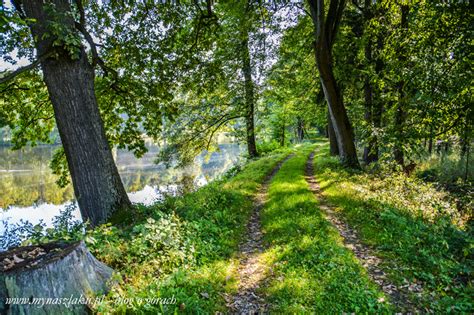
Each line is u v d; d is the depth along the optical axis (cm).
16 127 1230
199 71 1386
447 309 459
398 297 505
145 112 1220
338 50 1881
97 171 781
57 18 667
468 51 984
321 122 3672
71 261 411
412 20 1200
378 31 1681
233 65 2006
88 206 780
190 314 429
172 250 596
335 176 1455
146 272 536
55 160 1296
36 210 1647
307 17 1797
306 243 679
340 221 886
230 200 1105
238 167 2234
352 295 485
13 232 742
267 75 2119
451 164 1772
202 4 1234
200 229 757
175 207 866
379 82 1595
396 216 820
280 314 459
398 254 647
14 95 1094
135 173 3831
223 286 546
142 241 595
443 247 666
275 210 984
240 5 1419
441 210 941
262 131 4081
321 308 463
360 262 614
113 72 992
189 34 1305
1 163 5025
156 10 1152
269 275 592
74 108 762
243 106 2284
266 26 1700
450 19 1063
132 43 1134
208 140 2433
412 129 1256
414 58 1183
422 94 1141
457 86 1033
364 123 1708
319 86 2216
